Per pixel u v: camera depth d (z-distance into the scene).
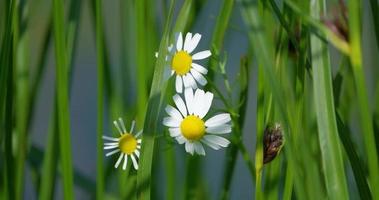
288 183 0.36
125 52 0.52
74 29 0.46
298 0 0.36
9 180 0.46
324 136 0.31
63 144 0.41
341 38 0.29
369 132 0.30
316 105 0.31
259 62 0.32
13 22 0.42
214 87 0.36
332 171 0.31
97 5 0.40
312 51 0.31
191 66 0.35
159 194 0.53
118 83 0.52
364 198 0.34
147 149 0.34
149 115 0.34
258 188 0.35
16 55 0.49
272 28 0.38
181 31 0.35
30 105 0.51
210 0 0.52
